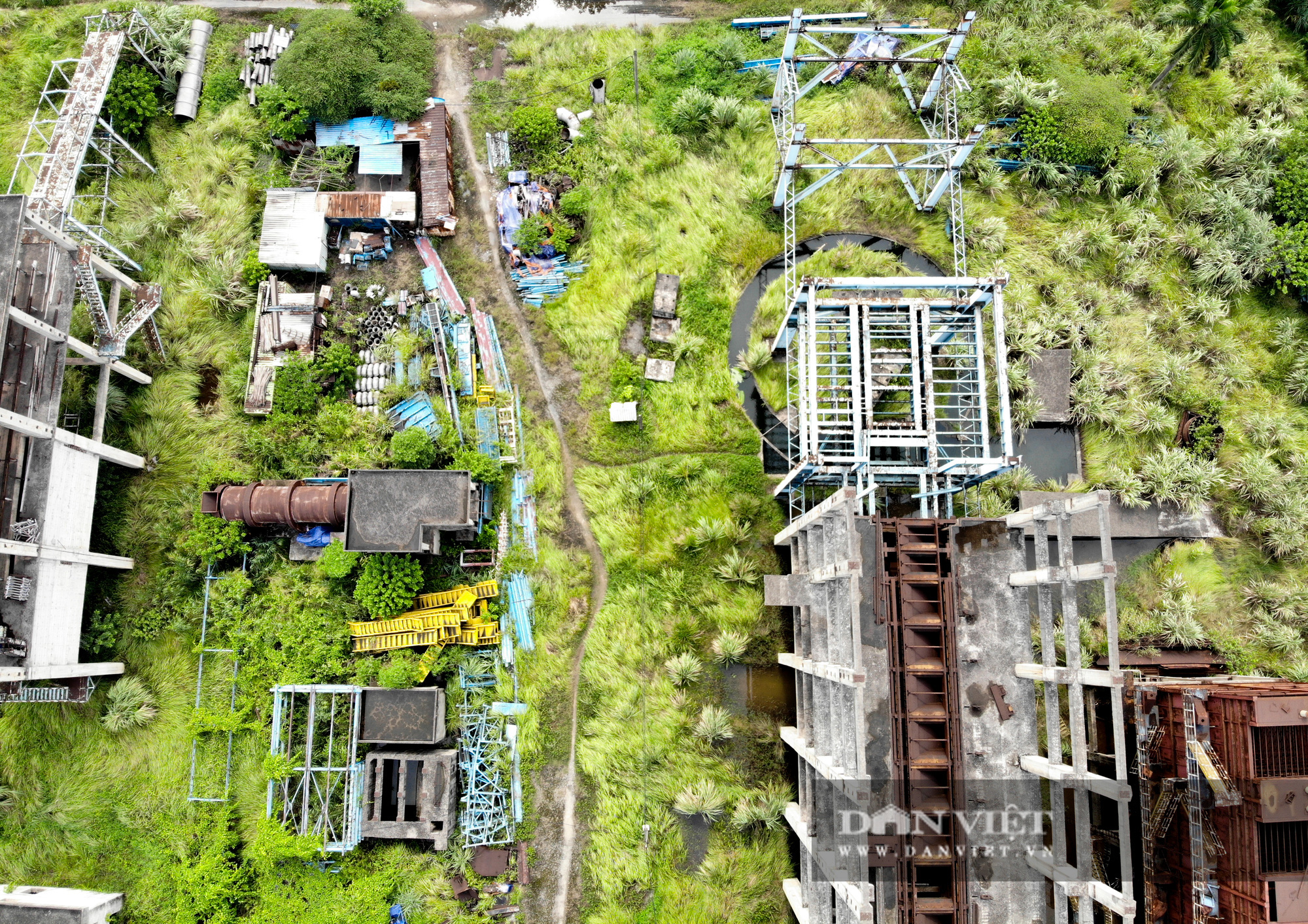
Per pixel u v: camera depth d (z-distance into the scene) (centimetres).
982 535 2009
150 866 2331
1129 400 2531
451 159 2639
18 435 2070
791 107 2388
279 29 2661
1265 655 2427
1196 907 1919
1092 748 2309
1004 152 2683
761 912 2347
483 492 2462
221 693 2398
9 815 2362
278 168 2608
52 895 2284
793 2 2727
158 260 2556
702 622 2467
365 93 2539
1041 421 2534
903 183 2645
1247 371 2564
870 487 2109
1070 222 2650
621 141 2638
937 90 2573
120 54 2539
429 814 2242
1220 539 2511
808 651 2172
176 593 2416
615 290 2603
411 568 2339
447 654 2391
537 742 2411
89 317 2439
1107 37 2705
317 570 2409
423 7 2725
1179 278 2634
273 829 2200
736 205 2638
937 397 2464
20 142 2634
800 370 2219
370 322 2573
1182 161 2598
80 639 2298
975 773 1917
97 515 2423
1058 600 2431
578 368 2584
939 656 1933
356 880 2311
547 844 2389
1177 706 2030
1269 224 2569
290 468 2477
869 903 1581
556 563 2492
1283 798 1794
